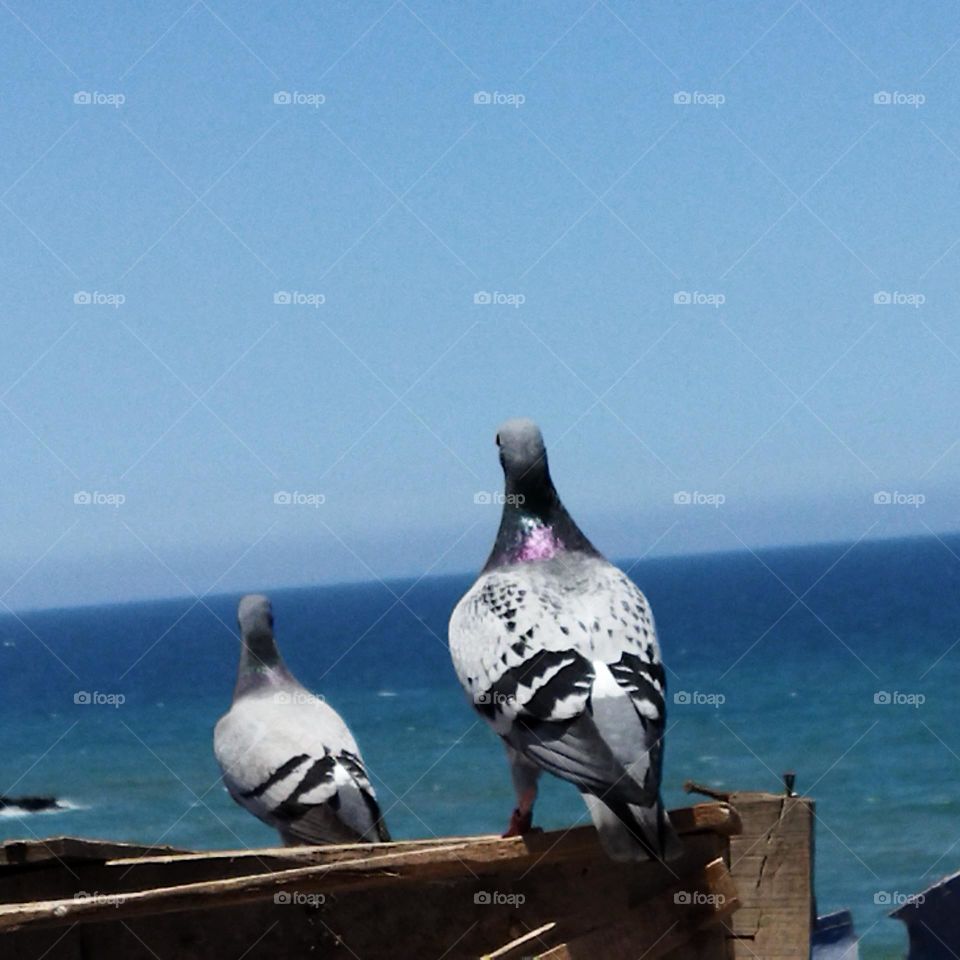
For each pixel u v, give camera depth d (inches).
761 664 2682.1
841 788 1635.1
